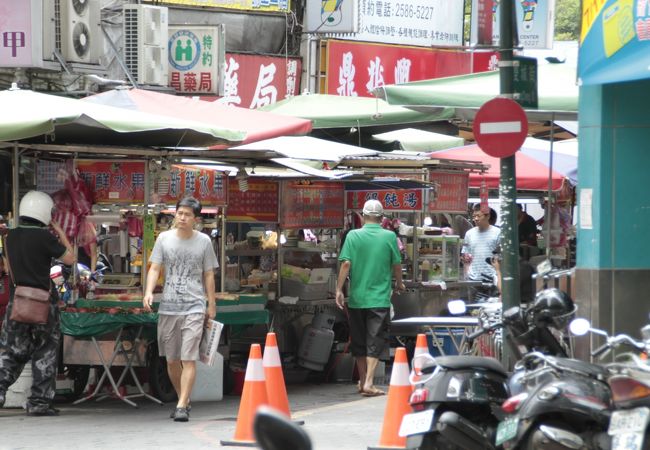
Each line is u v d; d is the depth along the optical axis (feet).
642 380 29.12
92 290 56.85
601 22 46.16
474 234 73.36
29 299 51.47
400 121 82.94
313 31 109.91
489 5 48.67
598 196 47.80
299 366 66.44
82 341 55.42
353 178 67.72
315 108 85.56
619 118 47.62
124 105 65.41
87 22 83.92
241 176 60.75
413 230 71.82
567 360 31.94
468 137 115.03
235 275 63.41
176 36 94.38
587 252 48.42
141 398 58.65
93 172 55.98
